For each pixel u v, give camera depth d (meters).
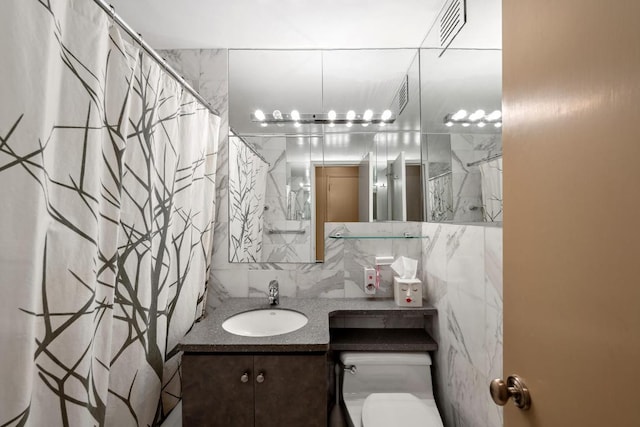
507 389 0.56
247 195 1.71
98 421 0.88
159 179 1.20
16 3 0.64
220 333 1.22
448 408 1.32
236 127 1.72
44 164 0.68
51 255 0.74
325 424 1.11
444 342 1.37
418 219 1.66
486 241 0.96
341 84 1.71
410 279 1.56
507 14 0.60
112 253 0.92
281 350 1.11
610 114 0.38
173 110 1.26
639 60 0.34
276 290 1.57
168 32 1.58
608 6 0.38
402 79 1.70
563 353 0.46
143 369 1.10
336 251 1.69
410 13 1.41
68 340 0.76
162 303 1.21
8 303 0.63
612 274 0.37
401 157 1.67
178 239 1.35
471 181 1.04
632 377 0.34
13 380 0.63
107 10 0.86
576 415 0.43
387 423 1.17
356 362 1.42
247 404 1.12
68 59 0.78
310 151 1.71
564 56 0.45
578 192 0.43
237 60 1.72
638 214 0.34
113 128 0.93
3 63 0.63
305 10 1.41
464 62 1.10
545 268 0.50
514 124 0.58
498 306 0.91
